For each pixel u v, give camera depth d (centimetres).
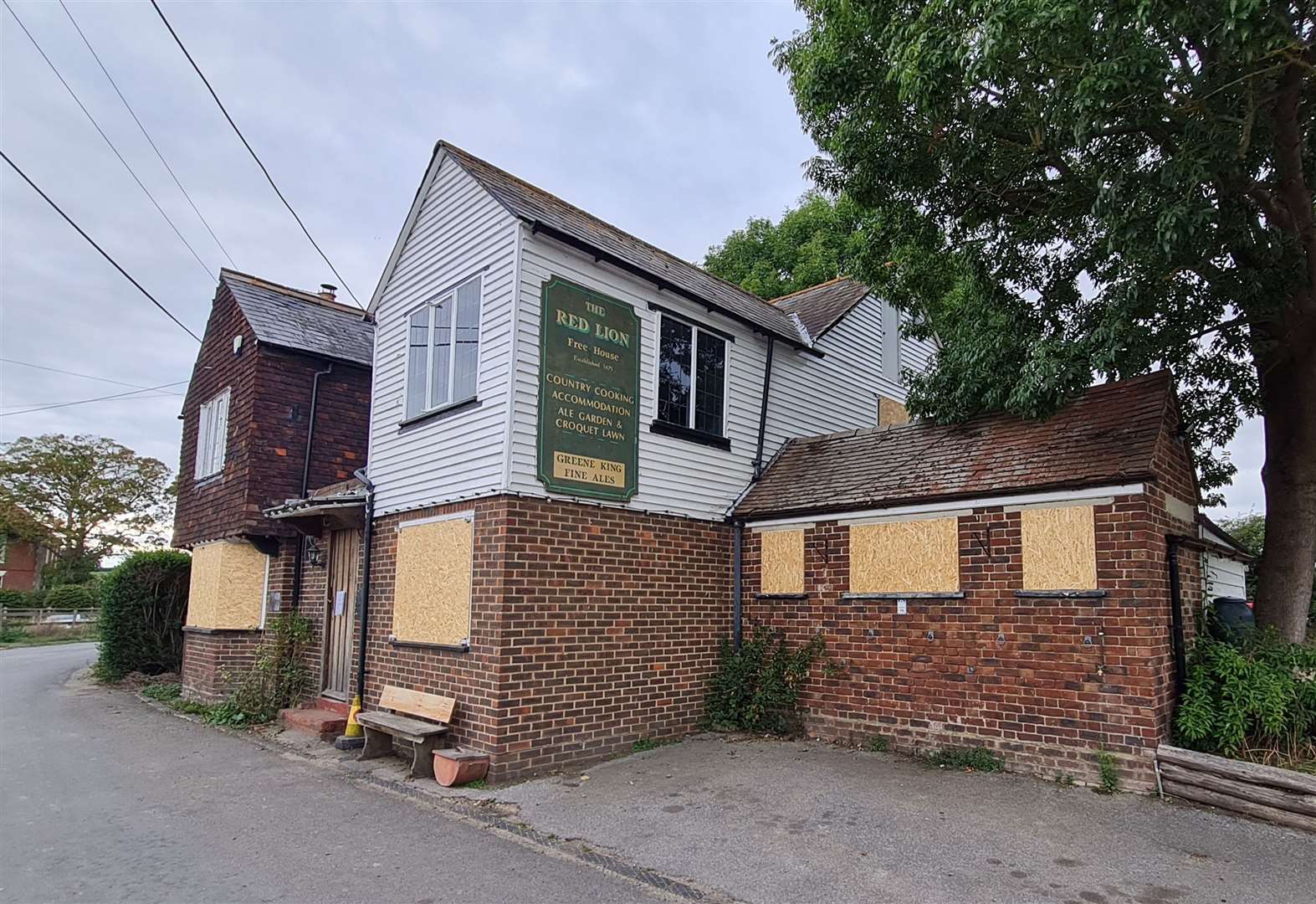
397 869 540
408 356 1016
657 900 486
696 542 997
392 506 992
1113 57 619
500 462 806
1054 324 969
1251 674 701
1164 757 659
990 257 976
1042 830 589
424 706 850
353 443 1409
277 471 1302
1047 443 821
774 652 970
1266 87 675
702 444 1029
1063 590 733
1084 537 728
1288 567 880
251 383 1311
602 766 806
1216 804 628
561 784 742
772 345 1168
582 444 875
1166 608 729
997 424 919
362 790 751
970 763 768
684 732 941
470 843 592
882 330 1452
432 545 896
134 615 1622
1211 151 647
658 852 565
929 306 1108
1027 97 722
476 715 786
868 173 919
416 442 962
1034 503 764
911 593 845
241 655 1269
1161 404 780
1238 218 768
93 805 706
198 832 625
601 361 909
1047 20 591
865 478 950
